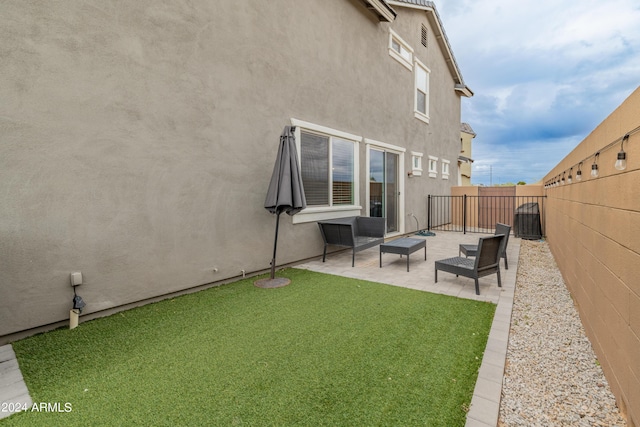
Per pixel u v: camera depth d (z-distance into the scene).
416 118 11.04
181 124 4.32
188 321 3.49
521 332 3.28
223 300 4.17
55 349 2.87
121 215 3.75
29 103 3.08
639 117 1.94
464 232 10.90
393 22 9.45
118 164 3.71
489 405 2.11
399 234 10.01
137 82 3.86
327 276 5.38
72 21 3.33
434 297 4.24
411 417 2.00
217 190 4.79
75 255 3.40
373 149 8.73
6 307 2.98
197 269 4.56
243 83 5.12
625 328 2.08
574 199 4.25
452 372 2.49
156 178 4.07
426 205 11.98
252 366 2.58
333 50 7.05
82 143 3.43
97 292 3.57
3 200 2.95
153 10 3.99
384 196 9.31
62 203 3.30
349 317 3.57
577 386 2.39
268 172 5.57
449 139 14.35
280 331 3.23
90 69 3.47
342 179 7.50
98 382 2.38
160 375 2.46
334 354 2.77
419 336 3.10
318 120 6.66
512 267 5.95
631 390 1.94
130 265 3.85
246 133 5.19
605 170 2.69
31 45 3.08
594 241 3.00
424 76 11.70
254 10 5.27
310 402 2.15
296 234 6.22
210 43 4.64
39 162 3.15
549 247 8.10
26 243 3.08
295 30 6.06
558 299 4.25
